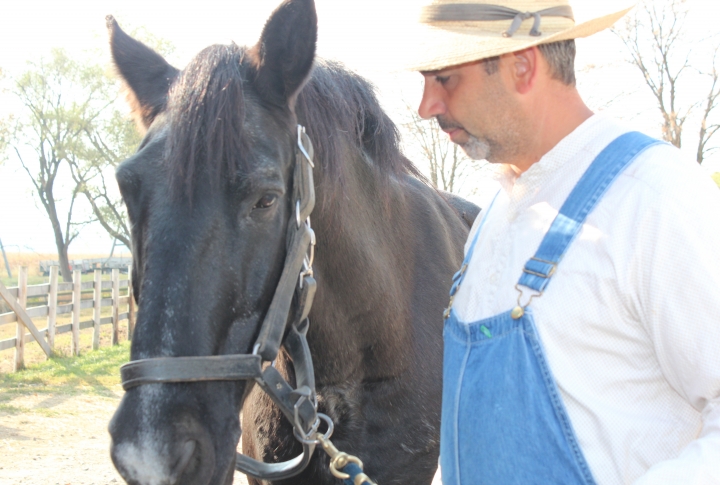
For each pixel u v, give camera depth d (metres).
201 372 1.36
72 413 6.68
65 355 10.12
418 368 2.03
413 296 2.12
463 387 1.25
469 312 1.31
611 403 1.12
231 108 1.45
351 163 1.90
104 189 27.17
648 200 1.09
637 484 1.01
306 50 1.59
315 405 1.64
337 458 1.59
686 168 1.12
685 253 1.05
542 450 1.12
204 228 1.38
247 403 2.15
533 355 1.15
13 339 8.80
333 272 1.80
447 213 2.59
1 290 8.55
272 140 1.53
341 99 1.90
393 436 1.97
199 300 1.37
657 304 1.07
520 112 1.25
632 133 1.22
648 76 13.48
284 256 1.60
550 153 1.26
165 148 1.44
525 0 1.24
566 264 1.14
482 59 1.23
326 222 1.75
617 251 1.10
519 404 1.15
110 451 1.32
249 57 1.68
